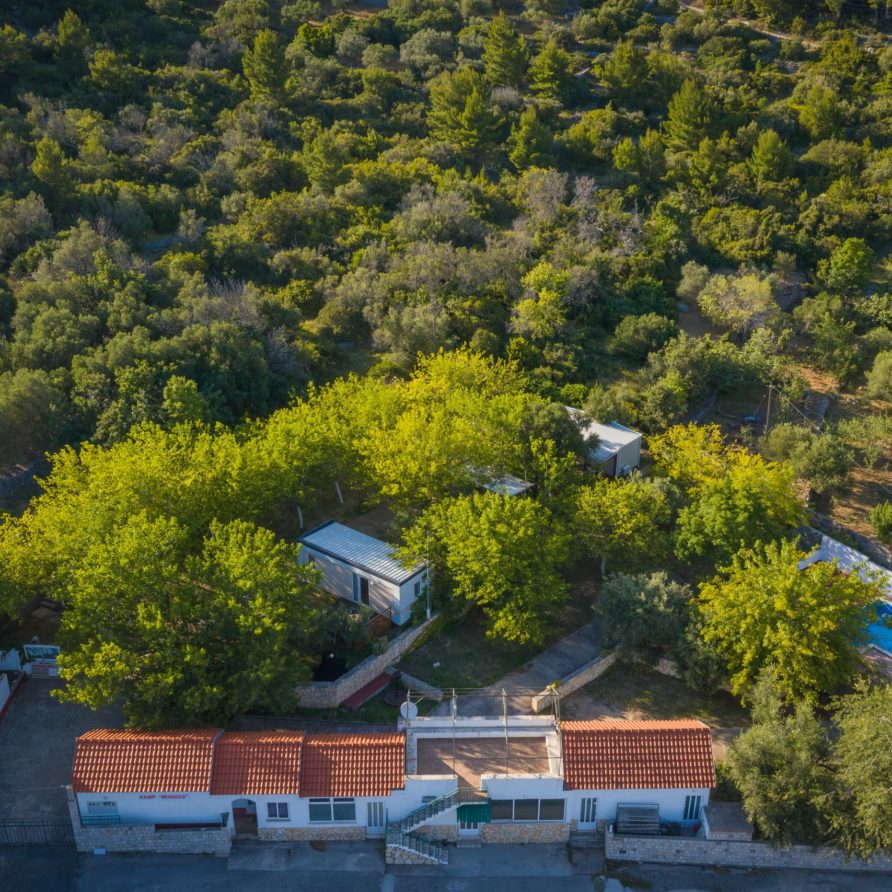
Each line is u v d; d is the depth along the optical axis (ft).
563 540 152.46
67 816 121.70
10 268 223.51
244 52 347.56
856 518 186.91
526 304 230.07
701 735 122.72
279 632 130.00
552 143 319.88
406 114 335.06
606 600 149.38
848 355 236.02
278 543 151.64
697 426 210.59
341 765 119.85
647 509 163.73
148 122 291.99
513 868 119.65
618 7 419.74
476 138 311.06
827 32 401.08
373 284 234.99
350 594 155.63
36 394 177.58
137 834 118.73
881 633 157.58
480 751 126.41
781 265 274.57
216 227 256.93
